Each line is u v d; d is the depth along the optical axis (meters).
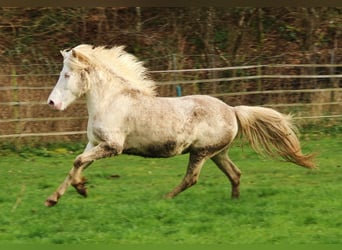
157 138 10.77
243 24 25.94
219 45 25.66
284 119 11.35
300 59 24.28
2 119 18.14
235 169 11.41
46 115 18.41
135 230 9.42
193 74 21.20
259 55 25.44
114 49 11.09
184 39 25.06
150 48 24.73
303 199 11.34
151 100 10.87
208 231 9.45
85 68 10.72
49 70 20.25
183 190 11.30
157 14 25.73
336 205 10.88
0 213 10.48
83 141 18.39
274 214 10.30
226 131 11.05
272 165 15.27
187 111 10.89
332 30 26.02
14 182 13.52
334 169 14.69
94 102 10.79
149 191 12.26
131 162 15.90
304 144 18.17
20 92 18.50
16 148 17.62
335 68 23.42
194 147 11.05
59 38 24.89
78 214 10.24
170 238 9.09
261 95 20.92
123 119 10.71
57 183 13.19
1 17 24.73
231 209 10.55
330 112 20.22
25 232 9.38
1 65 20.33
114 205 10.85
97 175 14.11
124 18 25.77
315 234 9.30
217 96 20.05
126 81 10.93
